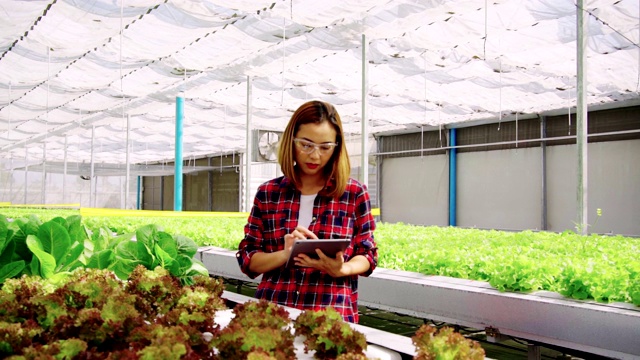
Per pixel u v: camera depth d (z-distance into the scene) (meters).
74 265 3.14
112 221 11.73
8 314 1.87
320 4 8.77
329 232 2.67
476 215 21.91
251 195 30.80
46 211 19.70
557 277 4.31
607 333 3.41
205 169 33.97
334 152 2.66
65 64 12.84
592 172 18.23
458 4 9.08
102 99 18.30
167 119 22.97
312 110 2.54
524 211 20.27
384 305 4.82
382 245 6.18
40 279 2.54
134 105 19.22
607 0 8.83
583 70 8.77
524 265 4.23
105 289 2.12
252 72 14.23
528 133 20.22
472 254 5.48
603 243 7.57
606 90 15.25
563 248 6.84
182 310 1.89
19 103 18.72
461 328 5.62
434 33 10.73
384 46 12.03
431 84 15.41
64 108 19.88
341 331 1.62
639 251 6.66
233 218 14.88
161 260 3.23
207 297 2.15
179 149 16.86
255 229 2.82
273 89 16.52
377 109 19.14
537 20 9.65
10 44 11.32
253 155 17.52
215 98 17.72
